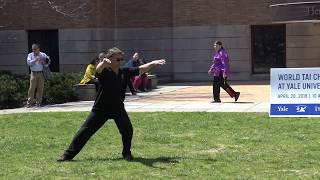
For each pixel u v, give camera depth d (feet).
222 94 70.79
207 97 67.46
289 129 41.24
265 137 38.58
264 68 97.66
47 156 34.45
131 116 49.75
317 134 39.17
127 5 102.42
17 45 102.63
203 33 99.19
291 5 83.92
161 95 72.43
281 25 96.48
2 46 103.40
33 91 62.03
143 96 71.26
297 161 31.37
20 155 34.96
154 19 101.76
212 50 98.99
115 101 31.89
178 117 48.55
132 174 29.04
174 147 36.35
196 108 54.80
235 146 36.09
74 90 69.41
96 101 32.17
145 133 41.50
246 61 97.55
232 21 97.71
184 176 28.48
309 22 88.38
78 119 49.60
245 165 30.66
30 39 102.78
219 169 29.84
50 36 101.65
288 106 47.01
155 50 102.12
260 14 96.27
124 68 32.50
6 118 51.96
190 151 34.99
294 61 95.35
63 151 35.70
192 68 100.07
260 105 56.24
